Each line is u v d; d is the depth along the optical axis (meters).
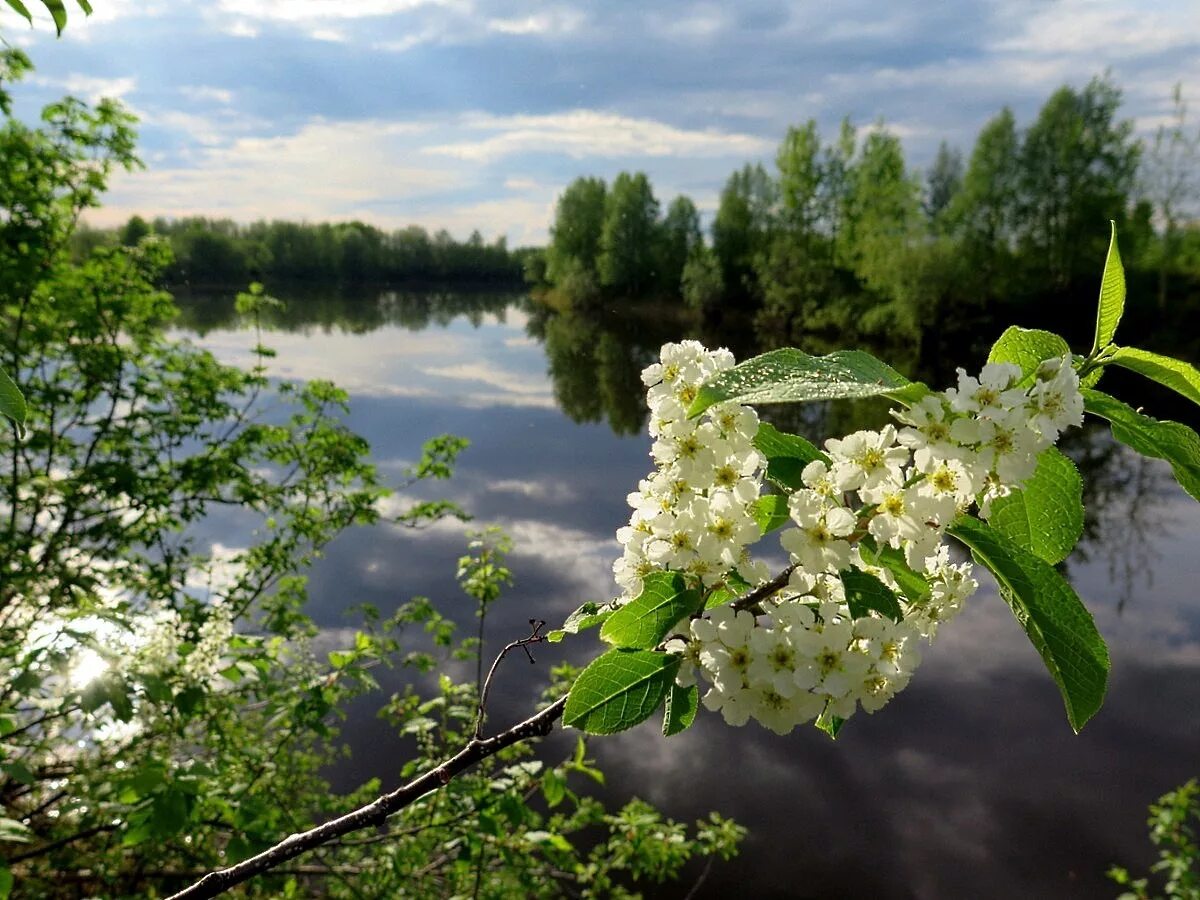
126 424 6.89
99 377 6.77
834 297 45.22
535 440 22.12
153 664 2.94
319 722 3.74
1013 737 10.15
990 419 1.17
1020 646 12.50
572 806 8.52
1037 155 38.31
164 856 4.19
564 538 14.57
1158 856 8.09
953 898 7.55
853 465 1.24
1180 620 12.93
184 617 5.49
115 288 6.98
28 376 6.79
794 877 7.83
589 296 67.06
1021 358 1.37
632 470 19.31
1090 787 9.14
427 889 4.59
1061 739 10.06
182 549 6.82
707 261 56.06
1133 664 11.71
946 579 1.50
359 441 7.66
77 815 4.23
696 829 8.38
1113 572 14.84
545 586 12.52
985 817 8.68
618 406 27.12
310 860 4.34
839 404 25.14
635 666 1.29
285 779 4.55
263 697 3.98
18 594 4.29
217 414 7.12
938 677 11.62
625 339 46.94
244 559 6.92
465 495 16.94
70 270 6.82
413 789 1.32
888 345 40.62
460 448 7.79
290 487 7.49
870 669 1.24
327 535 7.73
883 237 41.88
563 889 6.32
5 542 5.01
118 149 6.52
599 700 1.28
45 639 2.63
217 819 3.48
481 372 32.88
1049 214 38.47
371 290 89.94
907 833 8.41
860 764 9.59
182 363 7.19
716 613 1.26
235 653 3.55
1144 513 17.55
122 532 6.27
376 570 12.88
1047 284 38.31
